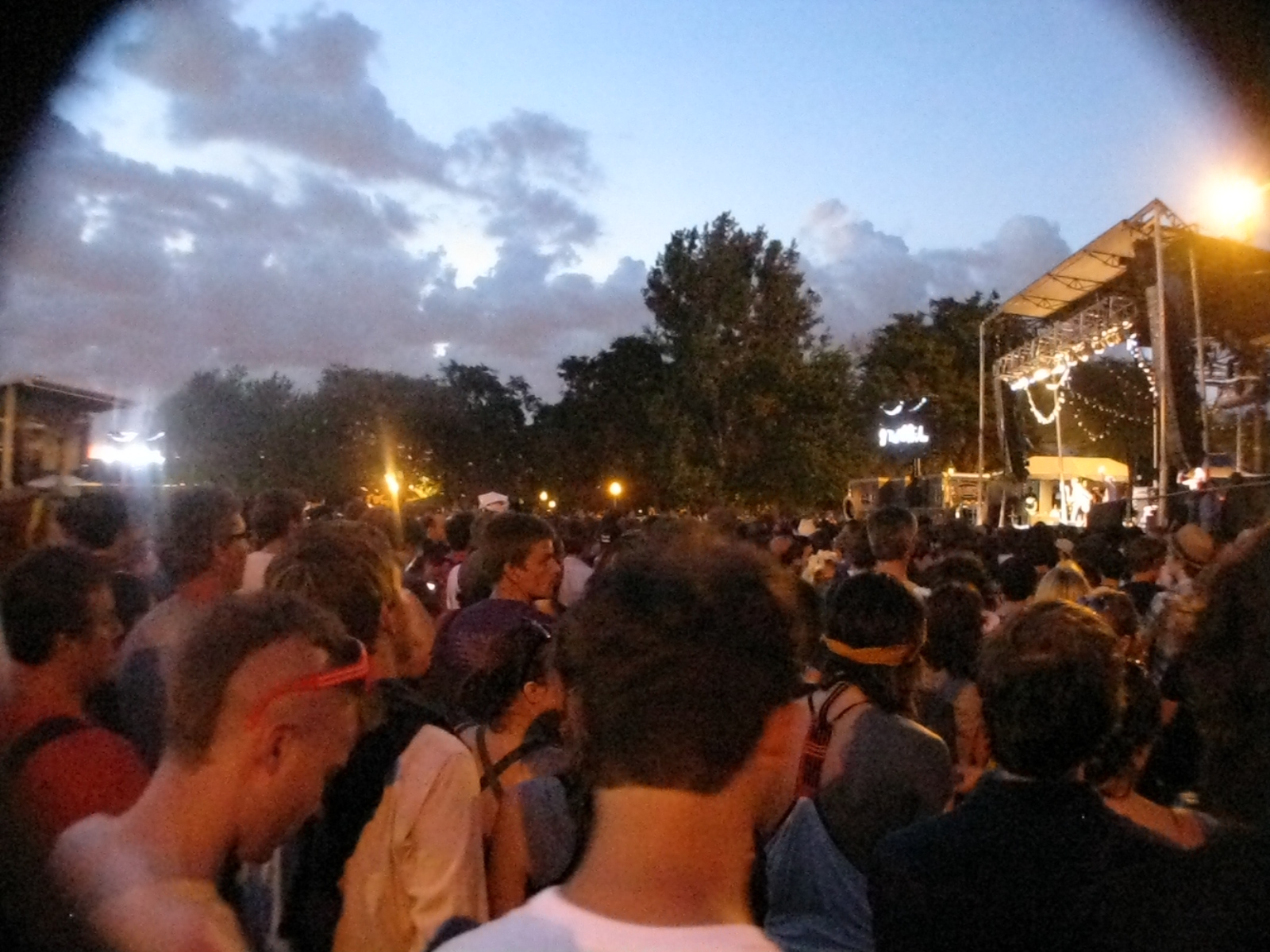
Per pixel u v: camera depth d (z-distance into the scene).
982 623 3.71
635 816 1.19
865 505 33.78
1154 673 3.43
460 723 2.98
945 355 41.00
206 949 1.58
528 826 2.44
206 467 28.86
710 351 38.69
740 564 1.32
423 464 37.78
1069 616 2.03
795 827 2.65
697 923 1.17
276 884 2.18
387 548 2.80
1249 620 1.51
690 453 37.78
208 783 1.65
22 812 1.82
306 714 1.70
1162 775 2.35
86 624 2.28
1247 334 15.79
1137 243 14.66
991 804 1.90
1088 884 1.70
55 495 4.25
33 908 1.61
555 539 4.21
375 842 2.17
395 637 2.70
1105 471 26.22
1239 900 1.45
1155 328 13.94
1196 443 13.61
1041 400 34.69
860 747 2.68
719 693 1.18
